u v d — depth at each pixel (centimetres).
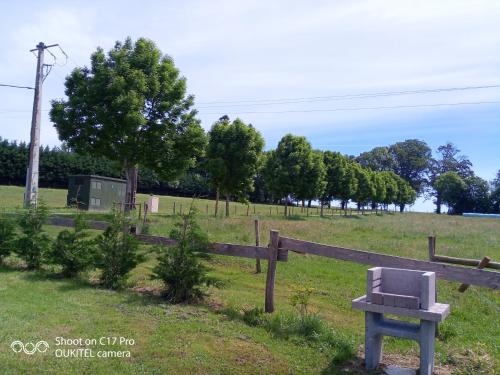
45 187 6744
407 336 509
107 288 837
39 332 585
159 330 618
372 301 517
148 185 7544
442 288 1125
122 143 2250
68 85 2333
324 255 697
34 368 484
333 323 744
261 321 677
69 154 7038
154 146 2362
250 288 990
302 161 4288
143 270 1030
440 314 482
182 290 771
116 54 2272
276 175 4259
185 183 7812
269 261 741
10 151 6319
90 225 1013
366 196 6938
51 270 970
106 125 2175
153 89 2273
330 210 7319
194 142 2461
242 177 3369
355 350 593
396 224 3878
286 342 604
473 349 625
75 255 911
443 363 567
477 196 11856
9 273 924
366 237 2358
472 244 2258
